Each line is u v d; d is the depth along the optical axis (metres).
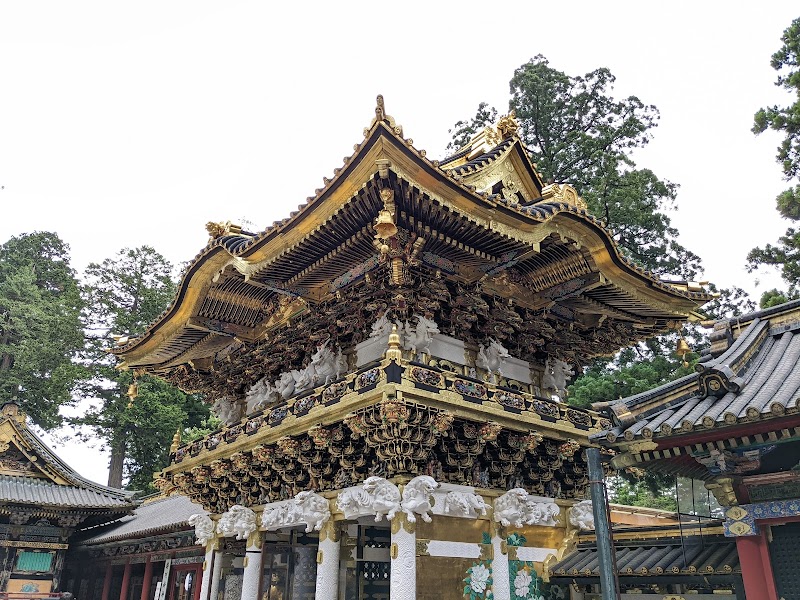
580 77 36.84
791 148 26.05
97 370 49.75
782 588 9.16
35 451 36.66
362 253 16.03
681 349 19.66
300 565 20.55
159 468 50.28
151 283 55.75
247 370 22.36
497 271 16.58
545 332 19.14
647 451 9.47
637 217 31.03
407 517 13.52
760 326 11.64
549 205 15.86
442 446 14.59
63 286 59.72
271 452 17.16
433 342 16.66
